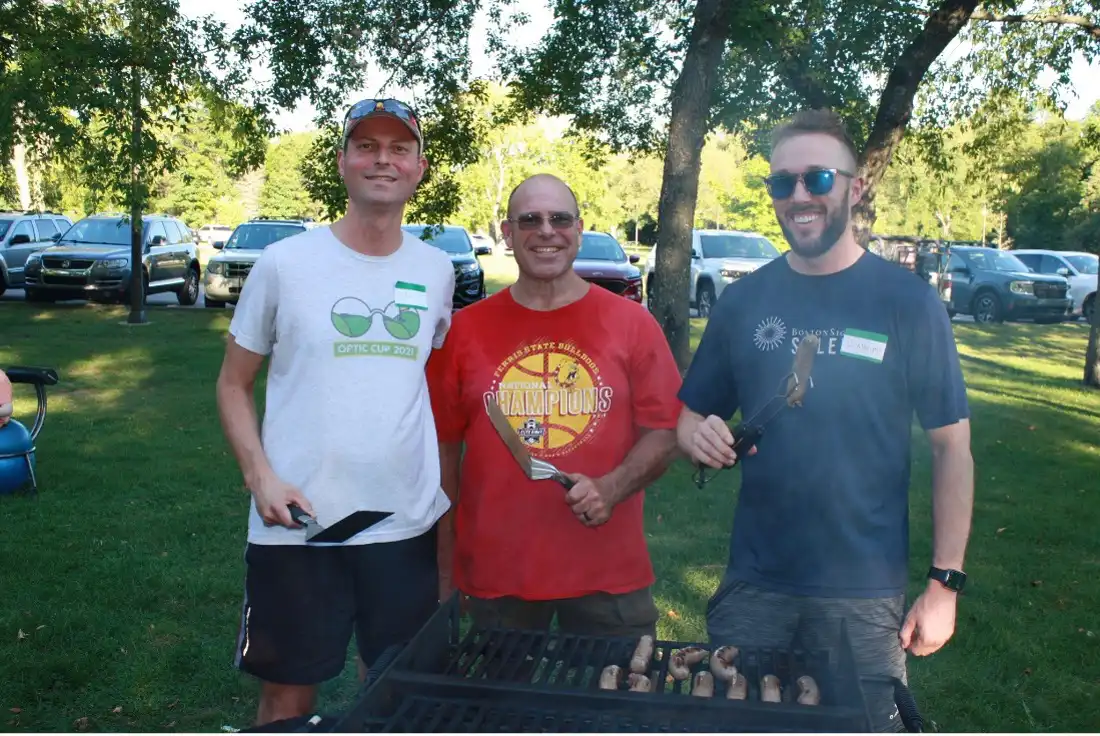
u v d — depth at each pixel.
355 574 2.49
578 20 9.84
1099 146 13.91
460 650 2.09
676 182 8.54
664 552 5.33
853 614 2.19
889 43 9.73
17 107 11.80
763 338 2.24
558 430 2.59
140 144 12.68
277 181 65.44
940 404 2.12
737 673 1.95
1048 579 5.00
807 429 2.18
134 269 15.48
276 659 2.47
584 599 2.62
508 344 2.62
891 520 2.20
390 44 10.39
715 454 2.12
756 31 7.99
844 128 2.17
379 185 2.36
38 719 3.48
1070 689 3.81
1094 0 11.07
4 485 6.02
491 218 60.81
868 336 2.14
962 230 53.19
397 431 2.43
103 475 6.61
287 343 2.41
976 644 4.20
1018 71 12.55
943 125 13.06
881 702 2.17
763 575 2.27
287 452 2.40
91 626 4.19
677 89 8.55
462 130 10.80
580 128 11.34
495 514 2.60
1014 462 7.67
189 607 4.48
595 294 2.67
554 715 1.73
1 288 19.09
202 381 10.58
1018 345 16.70
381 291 2.45
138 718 3.52
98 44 11.97
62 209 27.41
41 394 6.37
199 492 6.33
